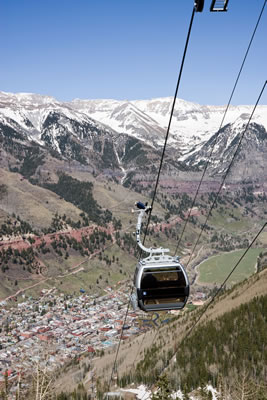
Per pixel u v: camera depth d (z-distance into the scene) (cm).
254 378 11750
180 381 12275
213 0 1019
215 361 13138
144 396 12269
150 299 2084
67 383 14488
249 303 16375
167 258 2130
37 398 2202
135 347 17862
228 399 5209
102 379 14300
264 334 13725
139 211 2148
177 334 17212
